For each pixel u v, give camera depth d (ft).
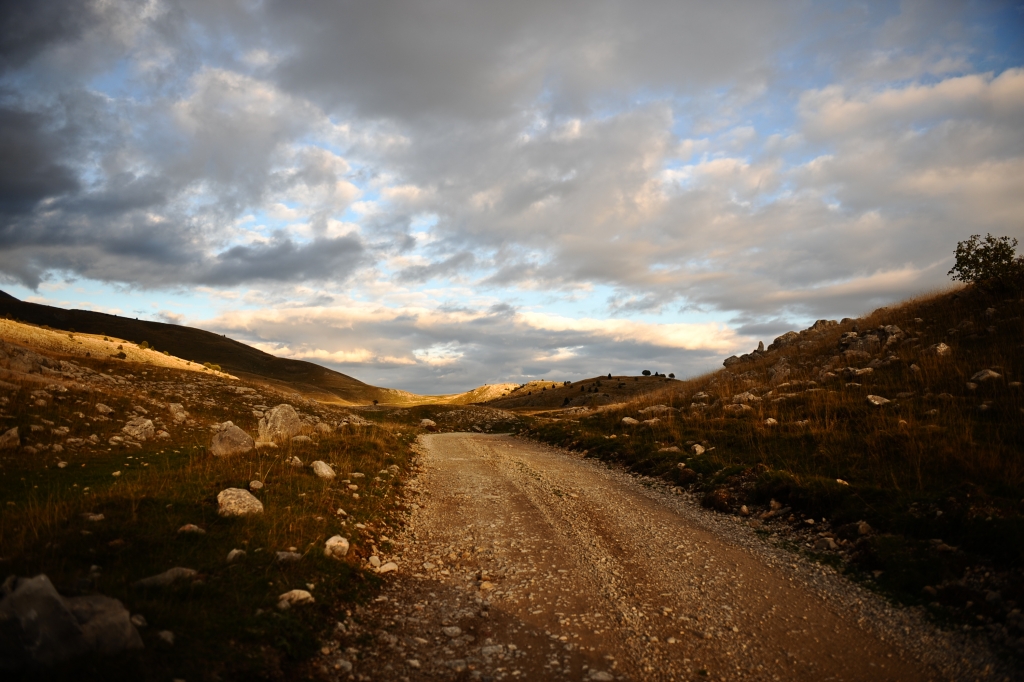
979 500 29.43
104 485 35.06
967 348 63.67
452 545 33.83
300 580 22.99
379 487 45.62
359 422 95.55
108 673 13.80
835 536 33.01
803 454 48.29
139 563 21.62
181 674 14.84
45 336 218.38
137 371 124.67
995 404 45.88
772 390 77.10
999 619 21.77
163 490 32.27
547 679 18.60
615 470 62.39
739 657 20.51
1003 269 74.28
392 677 18.19
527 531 37.06
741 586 27.63
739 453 53.98
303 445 53.42
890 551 28.55
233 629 17.90
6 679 12.79
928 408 50.47
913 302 100.01
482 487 52.34
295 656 17.85
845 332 101.09
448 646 20.86
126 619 15.33
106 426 59.26
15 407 54.44
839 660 20.29
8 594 13.56
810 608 24.95
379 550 31.04
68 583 18.20
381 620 22.62
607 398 307.17
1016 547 25.03
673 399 96.68
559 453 80.43
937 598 24.31
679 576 28.94
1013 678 18.42
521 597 25.93
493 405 440.04
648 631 22.57
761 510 40.73
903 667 19.71
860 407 55.57
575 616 23.90
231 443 46.26
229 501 29.89
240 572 22.25
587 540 35.04
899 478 37.55
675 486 51.29
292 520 30.04
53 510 26.40
